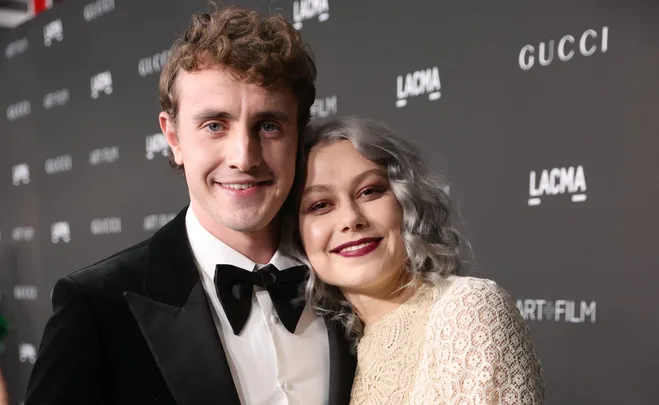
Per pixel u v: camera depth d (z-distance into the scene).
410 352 1.21
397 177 1.27
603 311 1.82
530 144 1.95
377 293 1.29
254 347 1.20
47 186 3.97
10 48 4.21
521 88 1.97
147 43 3.23
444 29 2.15
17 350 4.23
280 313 1.22
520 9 1.97
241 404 1.16
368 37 2.37
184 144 1.17
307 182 1.25
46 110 3.94
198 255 1.24
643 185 1.73
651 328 1.73
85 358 1.01
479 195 2.07
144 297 1.10
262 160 1.15
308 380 1.24
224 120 1.13
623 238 1.78
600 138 1.81
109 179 3.51
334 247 1.24
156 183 3.22
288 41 1.16
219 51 1.09
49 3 4.02
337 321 1.32
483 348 1.07
